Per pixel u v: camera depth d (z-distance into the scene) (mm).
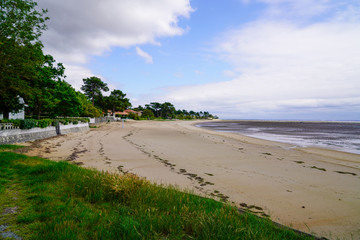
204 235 3213
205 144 20094
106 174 6270
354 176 9734
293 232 3941
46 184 5566
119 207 4312
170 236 3238
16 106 17312
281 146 20266
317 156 14945
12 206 4082
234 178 8945
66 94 29328
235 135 33125
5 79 12961
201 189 7477
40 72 19281
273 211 5836
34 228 3240
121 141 19984
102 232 3143
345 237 4590
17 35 12789
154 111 151125
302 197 6965
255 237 3227
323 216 5625
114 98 75438
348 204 6457
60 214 3748
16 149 12719
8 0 12203
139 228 3318
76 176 6324
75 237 2971
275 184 8273
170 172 9617
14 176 6246
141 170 9742
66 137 21094
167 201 4766
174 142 20922
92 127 37156
